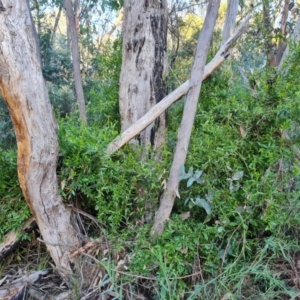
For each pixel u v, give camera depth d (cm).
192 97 173
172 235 178
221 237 170
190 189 185
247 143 179
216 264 167
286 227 178
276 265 164
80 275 170
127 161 188
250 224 178
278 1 267
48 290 174
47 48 507
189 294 158
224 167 176
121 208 186
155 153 212
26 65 149
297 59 186
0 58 143
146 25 224
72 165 183
